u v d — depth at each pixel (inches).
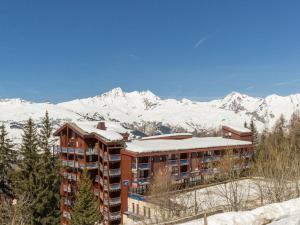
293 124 5964.6
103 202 2945.4
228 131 4178.2
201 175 3102.9
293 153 1886.1
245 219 966.4
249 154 3474.4
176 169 3107.8
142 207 2674.7
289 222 919.0
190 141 3558.1
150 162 2957.7
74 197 2962.6
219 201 2018.9
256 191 1891.0
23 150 2997.0
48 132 3388.3
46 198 2549.2
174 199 2037.4
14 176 2822.3
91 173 3093.0
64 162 3216.0
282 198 1547.7
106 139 2920.8
